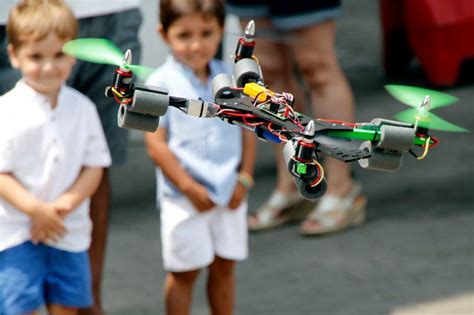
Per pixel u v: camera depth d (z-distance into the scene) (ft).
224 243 22.90
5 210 19.89
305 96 35.73
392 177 34.22
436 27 41.88
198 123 22.43
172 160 22.40
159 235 30.63
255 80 10.41
